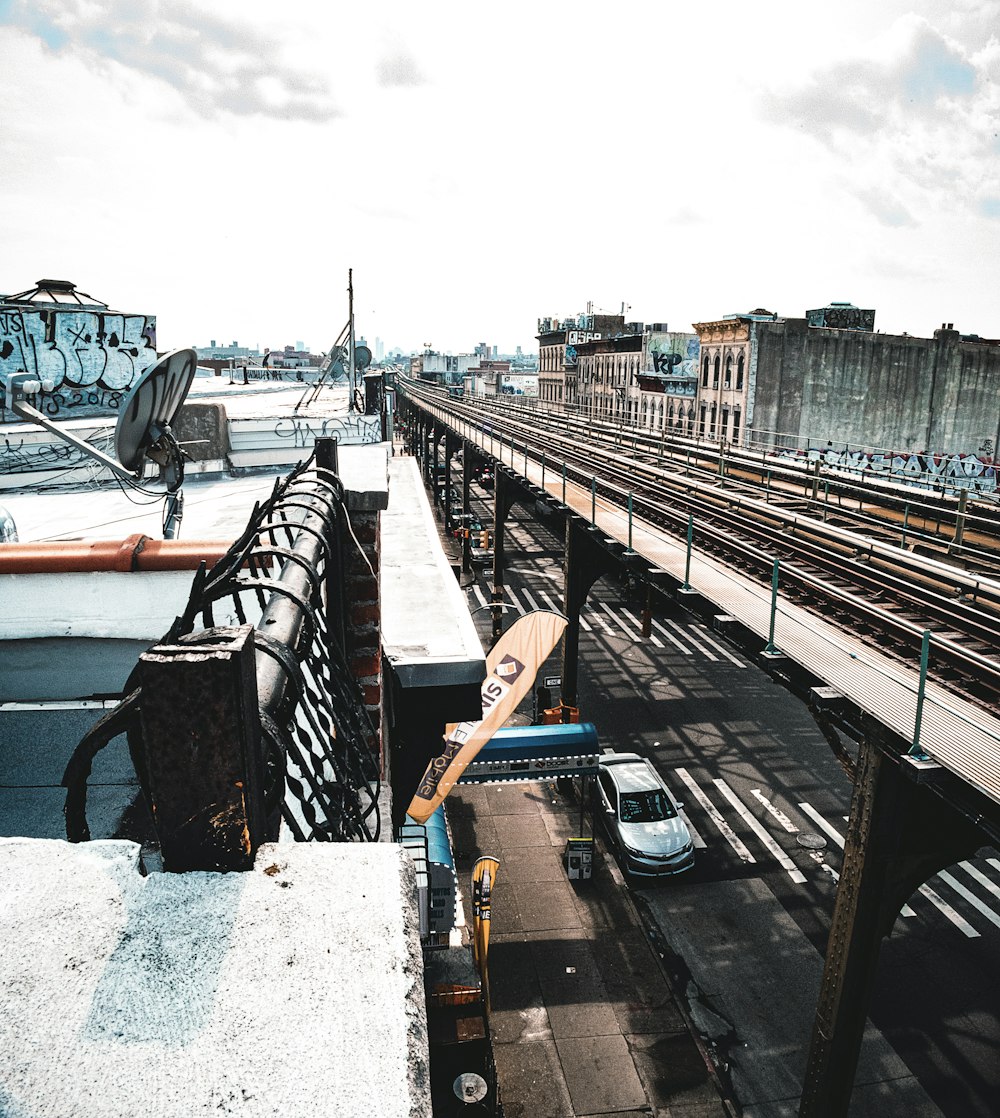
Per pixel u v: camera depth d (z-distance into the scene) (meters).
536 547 40.94
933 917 13.66
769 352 36.69
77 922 0.97
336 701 2.32
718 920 13.60
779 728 20.27
